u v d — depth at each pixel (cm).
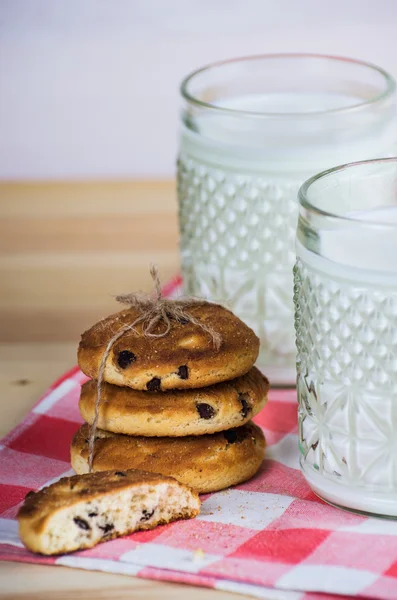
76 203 85
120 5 89
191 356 56
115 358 56
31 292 75
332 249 54
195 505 55
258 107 67
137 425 56
